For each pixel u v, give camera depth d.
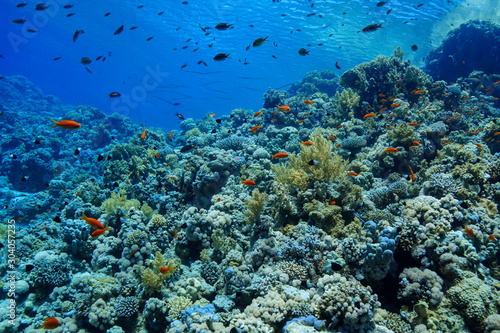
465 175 7.48
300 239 6.18
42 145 20.19
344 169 8.58
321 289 5.09
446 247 5.26
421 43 28.92
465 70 20.06
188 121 22.72
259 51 45.94
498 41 18.55
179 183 11.62
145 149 15.74
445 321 4.63
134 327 6.16
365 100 14.44
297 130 14.84
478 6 21.94
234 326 4.83
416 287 4.91
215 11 35.47
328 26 29.95
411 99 13.85
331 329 4.34
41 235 9.75
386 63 14.44
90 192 11.90
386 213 6.45
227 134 17.02
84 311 6.34
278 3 28.77
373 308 4.58
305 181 7.44
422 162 9.28
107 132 24.88
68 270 8.12
